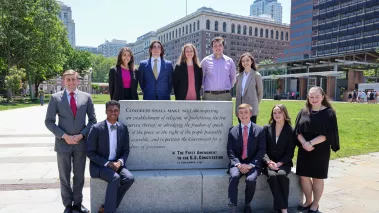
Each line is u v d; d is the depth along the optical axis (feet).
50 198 15.03
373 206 14.37
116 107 13.15
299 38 277.44
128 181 12.51
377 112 63.46
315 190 13.80
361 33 214.69
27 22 107.55
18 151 25.63
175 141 15.14
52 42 116.26
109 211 12.00
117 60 17.12
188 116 15.16
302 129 13.88
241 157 14.33
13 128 40.32
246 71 18.11
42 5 116.78
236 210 14.34
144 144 14.92
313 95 13.71
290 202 14.79
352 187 17.04
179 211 14.08
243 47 389.39
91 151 12.76
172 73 17.84
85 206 14.30
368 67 158.40
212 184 14.21
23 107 86.48
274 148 14.42
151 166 15.01
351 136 33.71
